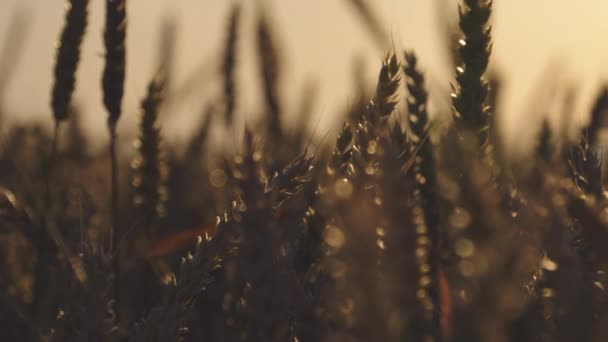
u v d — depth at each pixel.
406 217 0.22
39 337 0.71
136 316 0.82
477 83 0.56
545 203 0.27
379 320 0.20
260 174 0.30
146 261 0.85
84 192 0.80
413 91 0.59
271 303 0.29
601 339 0.25
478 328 0.19
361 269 0.20
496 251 0.19
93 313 0.56
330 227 0.21
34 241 0.77
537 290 0.32
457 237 0.20
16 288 0.82
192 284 0.59
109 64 0.80
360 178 0.23
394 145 0.23
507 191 0.32
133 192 0.85
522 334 0.27
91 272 0.57
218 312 0.67
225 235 0.58
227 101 1.08
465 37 0.58
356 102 0.60
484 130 0.54
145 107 0.83
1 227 0.77
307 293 0.37
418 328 0.21
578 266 0.26
